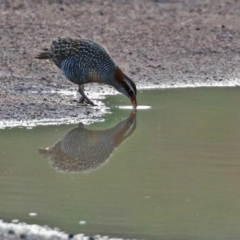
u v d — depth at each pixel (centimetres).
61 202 1439
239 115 2078
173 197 1478
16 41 2806
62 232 1301
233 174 1611
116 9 3381
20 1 3397
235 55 2789
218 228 1335
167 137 1889
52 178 1578
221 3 3572
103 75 2155
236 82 2489
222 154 1748
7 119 1995
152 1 3553
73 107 2133
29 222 1342
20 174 1598
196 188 1520
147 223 1347
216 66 2653
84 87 2378
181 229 1327
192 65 2650
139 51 2777
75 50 2173
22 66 2533
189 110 2130
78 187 1526
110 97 2291
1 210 1394
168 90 2373
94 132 1931
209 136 1894
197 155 1739
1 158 1695
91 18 3198
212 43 2919
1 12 3212
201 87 2420
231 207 1431
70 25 3072
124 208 1414
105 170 1644
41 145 1803
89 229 1319
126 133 1933
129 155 1753
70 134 1902
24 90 2284
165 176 1599
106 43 2853
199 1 3597
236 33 3064
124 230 1316
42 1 3431
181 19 3256
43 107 2111
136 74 2520
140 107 2166
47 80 2406
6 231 1288
